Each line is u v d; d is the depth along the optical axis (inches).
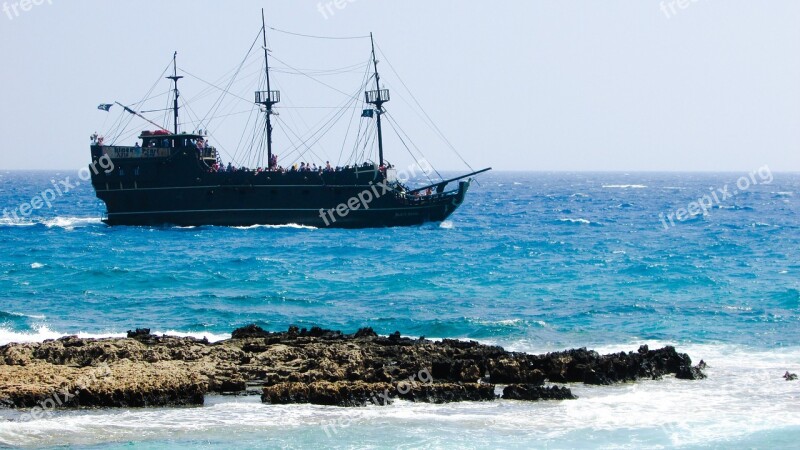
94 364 2559.1
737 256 5915.4
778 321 3496.6
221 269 5211.6
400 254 6067.9
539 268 5260.8
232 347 2733.8
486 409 2300.7
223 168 7844.5
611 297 4148.6
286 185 7573.8
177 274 4869.6
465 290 4402.1
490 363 2551.7
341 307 3897.6
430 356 2645.2
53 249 6348.4
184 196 7632.9
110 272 4881.9
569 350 2755.9
